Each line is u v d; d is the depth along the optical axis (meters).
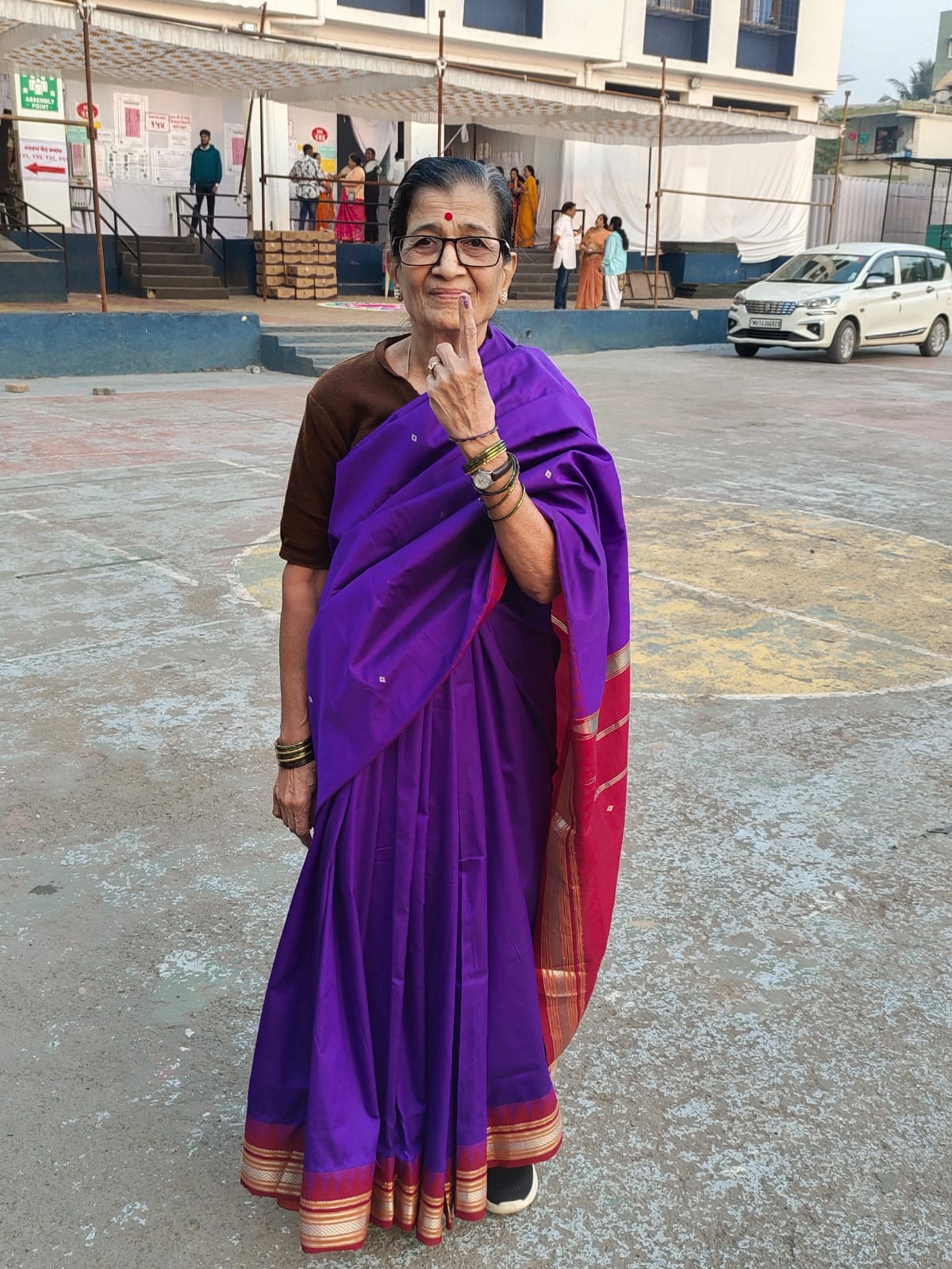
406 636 1.71
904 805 3.66
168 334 13.84
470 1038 1.80
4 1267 1.90
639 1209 2.06
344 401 1.81
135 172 19.47
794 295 16.88
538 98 16.64
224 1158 2.17
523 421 1.69
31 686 4.39
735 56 25.23
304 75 16.45
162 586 5.61
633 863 3.26
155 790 3.61
